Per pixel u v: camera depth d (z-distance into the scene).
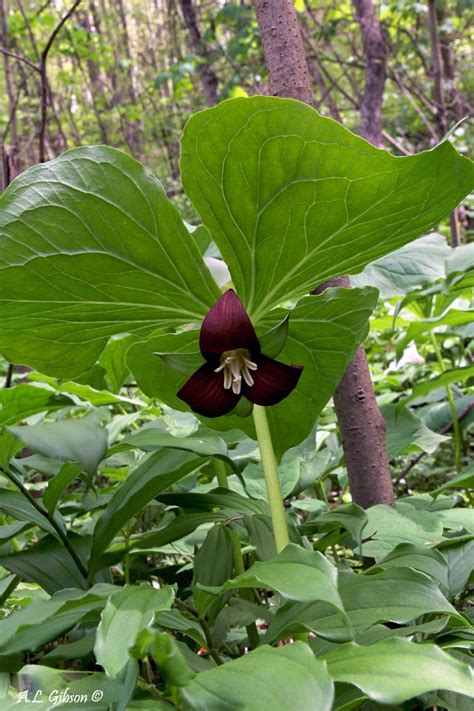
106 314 1.52
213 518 1.55
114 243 1.36
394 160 1.22
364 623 1.12
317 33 11.63
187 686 0.85
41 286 1.40
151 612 0.95
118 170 1.31
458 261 2.35
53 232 1.32
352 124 14.18
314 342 1.55
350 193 1.29
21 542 2.46
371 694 0.82
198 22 13.88
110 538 1.46
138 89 19.86
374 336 5.14
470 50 17.16
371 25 7.37
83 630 1.62
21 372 4.59
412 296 2.43
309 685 0.82
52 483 1.51
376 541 1.60
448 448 3.64
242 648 1.79
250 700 0.82
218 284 1.57
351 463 2.00
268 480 1.41
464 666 0.88
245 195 1.31
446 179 1.29
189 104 17.75
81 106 17.55
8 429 1.43
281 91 1.96
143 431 1.65
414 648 0.92
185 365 1.35
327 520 1.48
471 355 4.21
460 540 1.52
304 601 0.90
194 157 1.26
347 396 1.98
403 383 4.31
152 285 1.45
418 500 2.07
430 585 1.19
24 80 10.06
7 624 1.04
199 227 2.30
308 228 1.36
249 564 2.02
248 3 13.82
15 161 4.78
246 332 1.25
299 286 1.52
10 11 11.95
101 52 14.51
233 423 1.68
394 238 1.46
